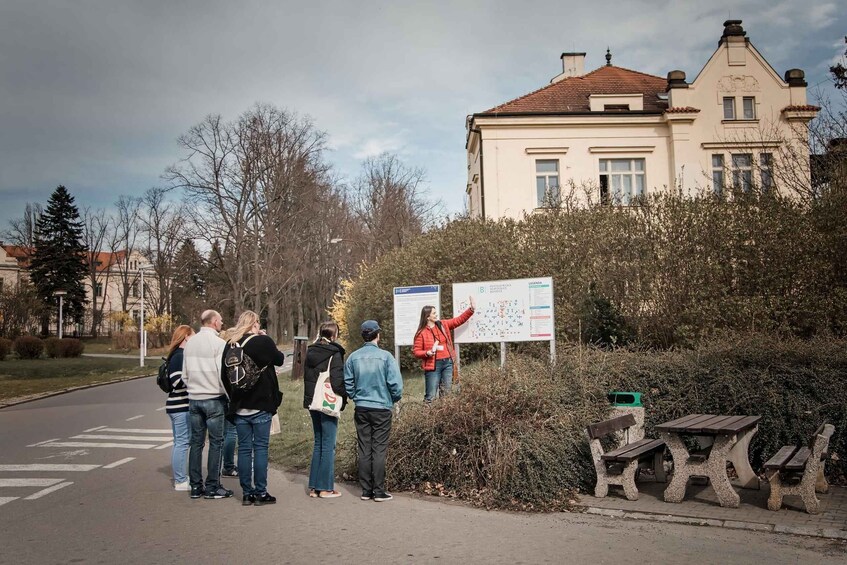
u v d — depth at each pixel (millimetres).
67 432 13148
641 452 6844
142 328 37594
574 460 7168
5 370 33688
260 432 7035
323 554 5285
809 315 14172
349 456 8688
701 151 27438
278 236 48000
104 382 27234
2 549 5535
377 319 23031
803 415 7406
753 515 6090
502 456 6906
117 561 5195
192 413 7461
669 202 16906
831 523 5770
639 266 16594
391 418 7527
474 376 8094
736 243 15367
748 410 7645
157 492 7766
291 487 7930
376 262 26281
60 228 74062
